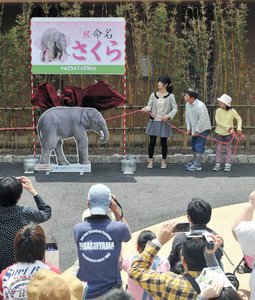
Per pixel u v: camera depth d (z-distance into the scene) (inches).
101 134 367.9
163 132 376.8
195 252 113.4
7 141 446.9
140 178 357.7
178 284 111.7
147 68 450.6
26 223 155.5
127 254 228.1
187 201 304.5
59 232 255.4
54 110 364.5
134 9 425.7
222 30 429.1
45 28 359.6
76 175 364.8
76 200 305.4
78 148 370.0
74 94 367.6
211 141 446.3
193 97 367.9
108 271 143.3
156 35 438.0
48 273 98.2
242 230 130.2
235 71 444.5
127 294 87.0
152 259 116.6
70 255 229.8
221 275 103.7
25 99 438.0
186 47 441.4
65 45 361.4
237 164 400.2
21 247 123.7
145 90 457.4
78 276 145.8
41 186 334.3
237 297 97.3
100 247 143.4
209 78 471.5
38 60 364.5
